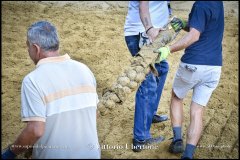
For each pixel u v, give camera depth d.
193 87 4.49
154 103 4.70
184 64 4.33
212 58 4.27
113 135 5.03
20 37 8.05
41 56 3.63
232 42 8.13
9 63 6.98
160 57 4.04
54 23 8.77
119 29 8.62
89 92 3.66
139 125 4.67
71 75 3.61
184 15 9.50
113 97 4.09
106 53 7.46
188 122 5.32
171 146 4.55
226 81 6.54
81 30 8.47
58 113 3.50
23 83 3.51
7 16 9.06
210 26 4.18
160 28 4.60
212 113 5.56
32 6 9.79
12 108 5.64
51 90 3.51
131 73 4.12
